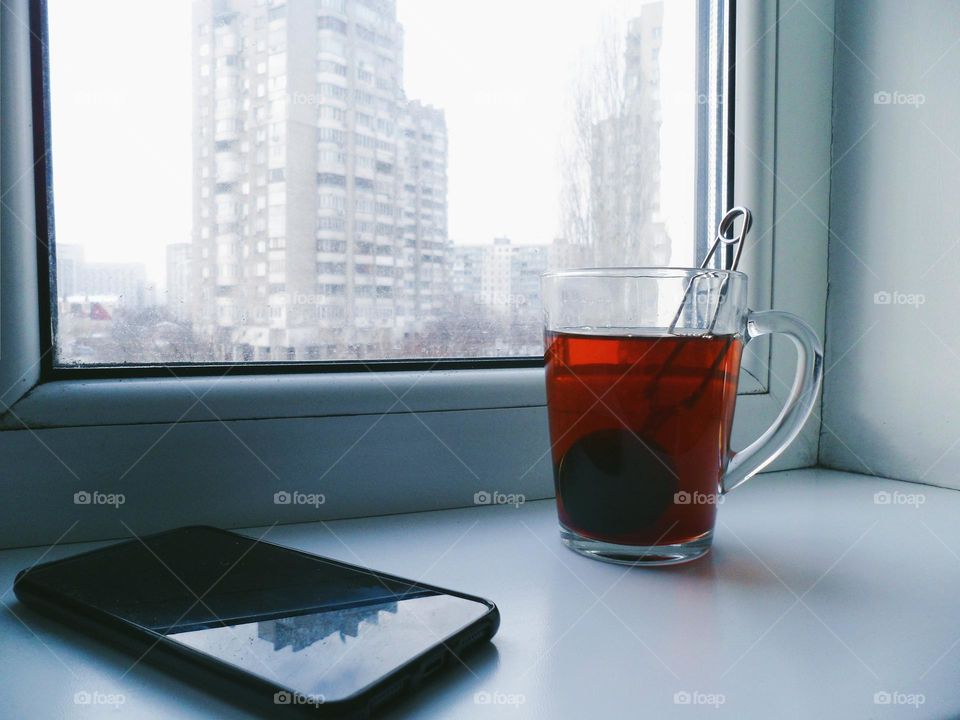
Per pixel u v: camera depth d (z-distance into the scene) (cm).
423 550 43
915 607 34
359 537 45
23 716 24
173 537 40
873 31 61
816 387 45
